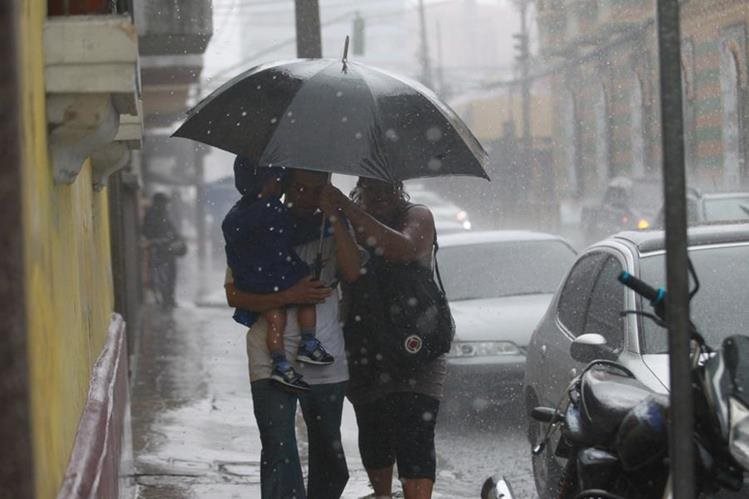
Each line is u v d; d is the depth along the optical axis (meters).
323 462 11.09
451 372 19.36
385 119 10.65
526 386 15.94
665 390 11.22
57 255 7.82
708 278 12.72
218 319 38.50
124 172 30.31
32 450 5.16
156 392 23.23
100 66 7.23
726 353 7.27
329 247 10.90
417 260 11.19
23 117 5.75
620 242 14.31
